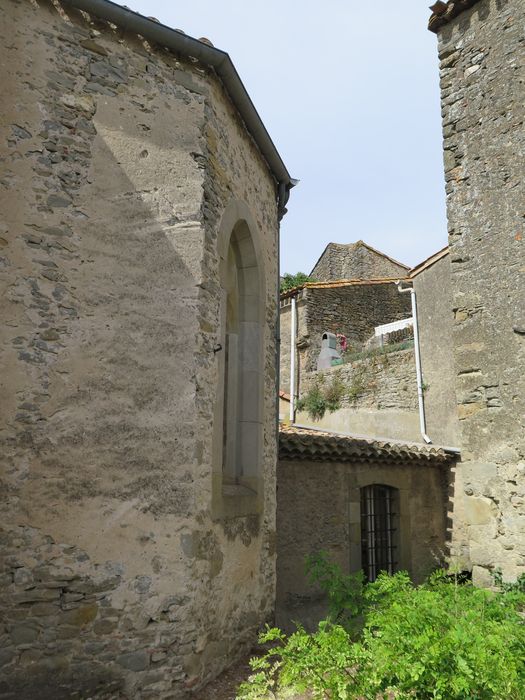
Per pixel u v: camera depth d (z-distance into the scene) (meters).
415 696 2.70
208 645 4.63
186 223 4.96
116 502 4.29
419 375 10.89
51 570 4.02
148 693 4.12
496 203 6.46
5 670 3.79
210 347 5.02
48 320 4.29
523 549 5.74
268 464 6.38
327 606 7.38
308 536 7.59
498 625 3.24
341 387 12.90
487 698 2.62
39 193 4.38
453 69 7.10
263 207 6.88
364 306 16.02
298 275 24.17
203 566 4.62
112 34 4.89
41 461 4.11
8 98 4.38
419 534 9.00
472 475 6.24
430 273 11.09
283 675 3.17
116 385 4.44
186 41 5.11
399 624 3.13
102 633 4.08
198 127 5.21
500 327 6.24
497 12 6.72
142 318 4.62
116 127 4.79
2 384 4.07
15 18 4.49
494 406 6.17
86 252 4.50
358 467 8.38
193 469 4.59
